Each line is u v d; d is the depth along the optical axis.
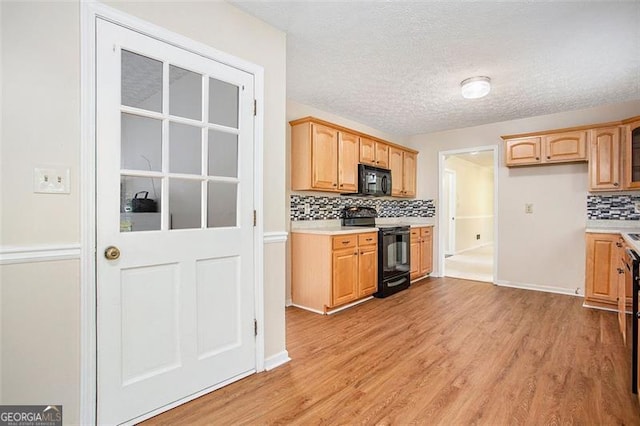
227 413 1.62
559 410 1.63
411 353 2.31
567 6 1.85
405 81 2.98
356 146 3.89
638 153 3.23
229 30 1.90
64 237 1.35
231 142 1.95
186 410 1.65
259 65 2.06
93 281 1.42
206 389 1.81
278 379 1.96
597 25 2.04
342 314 3.22
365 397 1.76
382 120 4.29
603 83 2.98
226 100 1.92
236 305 1.96
